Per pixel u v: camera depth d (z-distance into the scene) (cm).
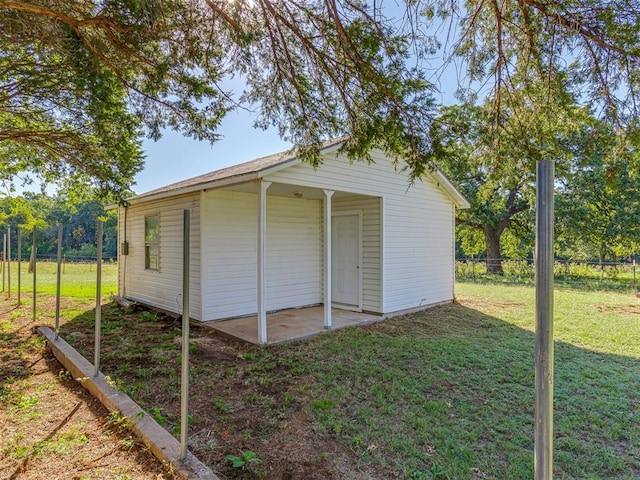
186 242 255
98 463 254
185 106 449
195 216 707
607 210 1662
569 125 359
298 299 852
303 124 421
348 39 329
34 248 717
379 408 356
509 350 545
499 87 361
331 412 346
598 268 1633
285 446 290
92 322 714
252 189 700
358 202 827
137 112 455
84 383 385
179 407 356
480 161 397
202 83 406
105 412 332
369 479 250
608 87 325
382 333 648
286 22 334
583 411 352
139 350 533
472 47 343
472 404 365
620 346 568
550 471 165
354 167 723
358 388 404
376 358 507
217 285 706
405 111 356
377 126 374
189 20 330
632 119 328
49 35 314
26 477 237
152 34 325
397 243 820
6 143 689
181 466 242
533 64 341
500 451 285
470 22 333
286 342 579
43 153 718
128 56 360
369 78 344
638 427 323
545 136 365
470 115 364
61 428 303
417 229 880
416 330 677
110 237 4194
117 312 823
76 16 305
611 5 283
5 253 1170
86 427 305
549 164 167
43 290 1191
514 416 340
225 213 719
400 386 407
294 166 616
